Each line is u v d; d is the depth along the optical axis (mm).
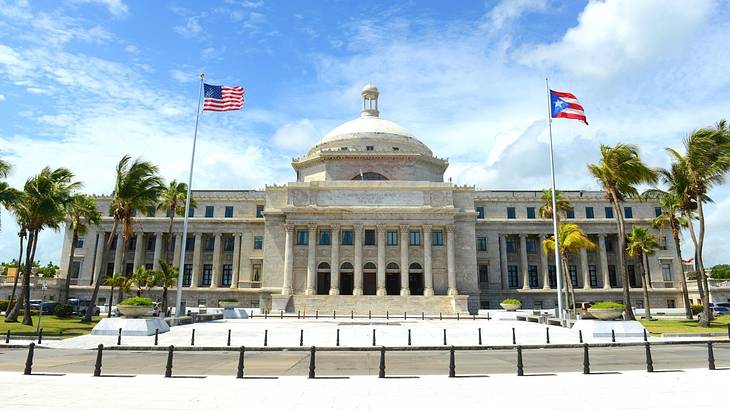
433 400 13141
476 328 37656
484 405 12477
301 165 89000
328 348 27609
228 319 53188
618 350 27328
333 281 74938
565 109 44312
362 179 84438
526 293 83312
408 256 77375
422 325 41938
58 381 16047
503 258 86125
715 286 80062
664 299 82375
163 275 54781
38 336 32375
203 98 47844
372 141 88125
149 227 85062
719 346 29312
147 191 53031
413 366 20812
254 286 82812
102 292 80562
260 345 29203
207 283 85188
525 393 14086
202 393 14141
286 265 75812
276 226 80750
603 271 85000
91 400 12977
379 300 69000
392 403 12766
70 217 64188
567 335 34281
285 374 18516
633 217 87062
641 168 46469
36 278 74812
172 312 55062
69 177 48469
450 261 75750
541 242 86625
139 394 13891
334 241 76500
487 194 91250
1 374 17469
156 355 25109
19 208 44375
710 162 45062
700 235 45750
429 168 87938
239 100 47938
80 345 28859
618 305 34594
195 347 27531
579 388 14859
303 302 69188
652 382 15859
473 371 19156
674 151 47656
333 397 13586
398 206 78125
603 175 48844
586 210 88188
